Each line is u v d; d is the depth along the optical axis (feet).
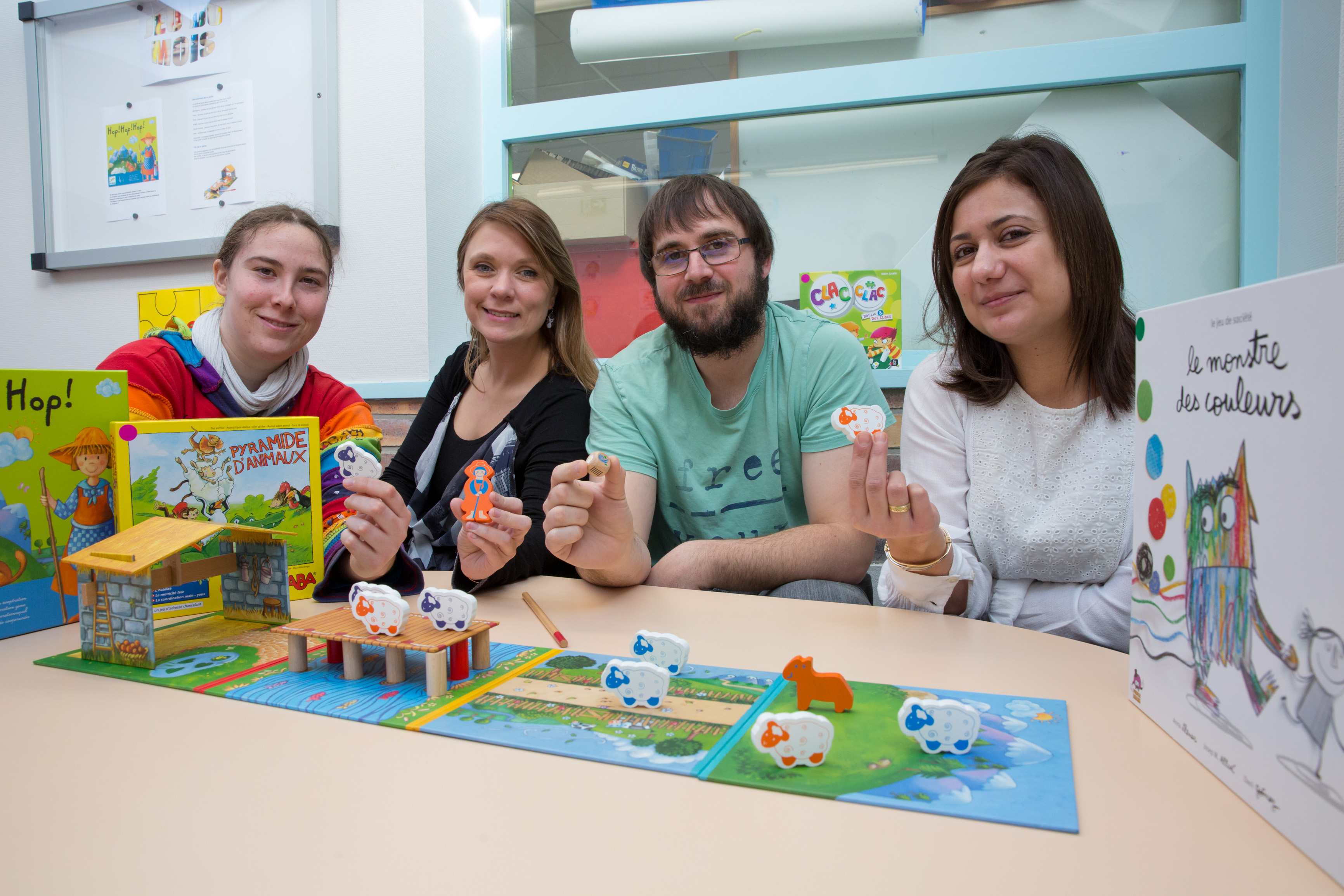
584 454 4.85
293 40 7.31
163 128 7.88
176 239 8.02
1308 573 1.32
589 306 7.45
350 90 7.21
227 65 7.59
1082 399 3.73
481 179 7.69
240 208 7.73
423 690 2.20
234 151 7.68
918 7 6.36
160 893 1.26
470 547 3.36
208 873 1.31
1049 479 3.74
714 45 6.85
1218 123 6.07
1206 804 1.53
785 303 6.93
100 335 8.45
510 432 4.97
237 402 4.49
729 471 4.77
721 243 4.39
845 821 1.48
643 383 4.79
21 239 8.61
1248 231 5.94
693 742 1.83
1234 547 1.58
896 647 2.56
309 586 3.36
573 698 2.12
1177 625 1.83
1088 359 3.62
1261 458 1.48
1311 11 5.43
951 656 2.47
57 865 1.34
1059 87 6.22
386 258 7.22
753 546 4.01
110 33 7.96
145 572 2.34
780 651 2.53
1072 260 3.45
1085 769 1.69
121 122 8.04
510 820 1.49
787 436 4.74
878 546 6.45
